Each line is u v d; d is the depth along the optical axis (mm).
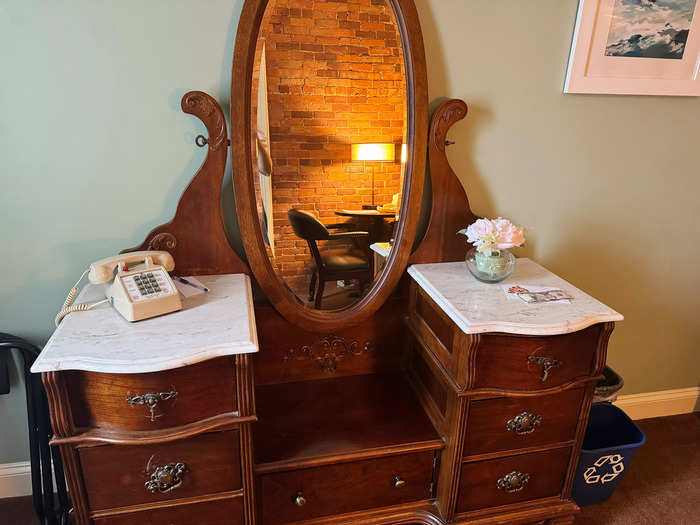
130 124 1436
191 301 1377
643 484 1978
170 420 1196
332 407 1643
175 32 1380
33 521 1688
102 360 1094
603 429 2014
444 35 1546
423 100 1525
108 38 1349
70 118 1396
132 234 1543
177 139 1475
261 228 1525
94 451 1200
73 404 1153
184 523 1330
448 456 1473
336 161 1523
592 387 1471
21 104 1356
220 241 1538
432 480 1564
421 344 1636
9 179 1415
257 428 1537
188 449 1249
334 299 1664
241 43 1363
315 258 1596
